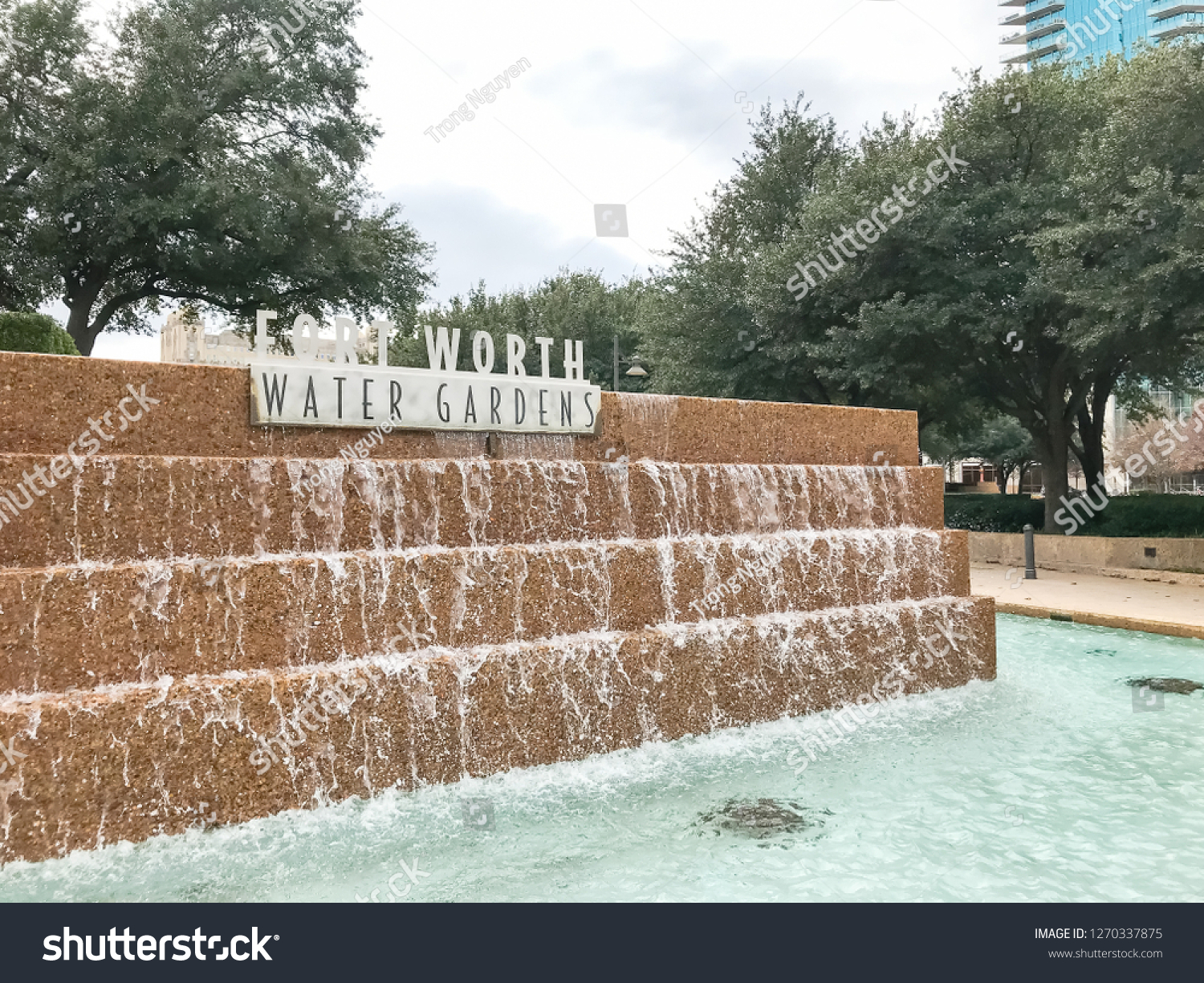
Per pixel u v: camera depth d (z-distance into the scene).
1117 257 15.59
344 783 5.06
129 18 18.58
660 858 4.38
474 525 6.17
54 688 4.55
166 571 4.83
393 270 23.08
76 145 17.61
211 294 21.53
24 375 4.99
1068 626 11.35
